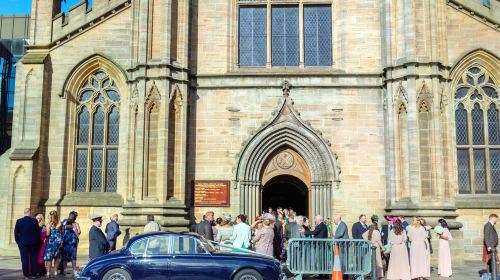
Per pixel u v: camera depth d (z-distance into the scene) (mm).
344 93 26141
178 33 25766
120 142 26438
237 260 15328
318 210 25500
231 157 25984
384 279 19234
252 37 27656
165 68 24812
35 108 26609
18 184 25703
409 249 20234
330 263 17906
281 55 27469
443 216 23125
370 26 26609
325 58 27328
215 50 26828
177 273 15125
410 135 23781
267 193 40188
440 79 24469
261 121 26219
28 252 18891
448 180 23969
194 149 26016
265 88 26391
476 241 25141
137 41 25859
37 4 27781
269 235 18375
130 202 24500
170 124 24859
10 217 25500
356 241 17906
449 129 24969
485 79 26406
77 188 26828
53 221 19672
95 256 18453
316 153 25750
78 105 27375
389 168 24781
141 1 25469
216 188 25703
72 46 27297
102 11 27078
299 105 26188
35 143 26359
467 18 26219
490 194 25750
